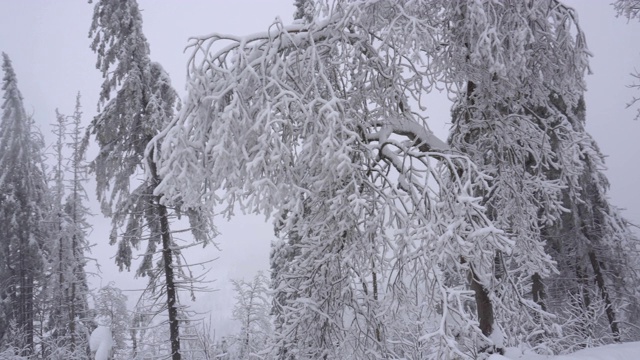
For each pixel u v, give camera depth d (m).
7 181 22.75
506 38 7.85
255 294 22.30
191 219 11.20
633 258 16.80
